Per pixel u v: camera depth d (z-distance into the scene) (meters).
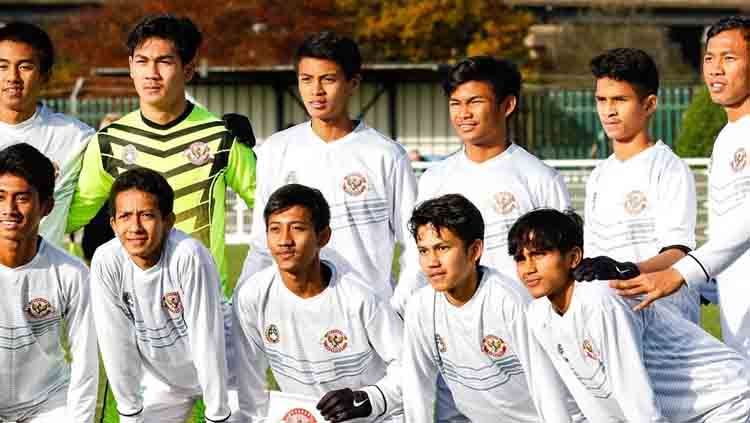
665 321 6.37
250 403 7.11
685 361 6.30
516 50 31.20
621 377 6.04
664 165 7.12
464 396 6.91
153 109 7.61
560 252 6.11
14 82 7.52
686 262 6.24
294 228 6.59
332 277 6.85
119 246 6.83
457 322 6.62
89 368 6.96
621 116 7.20
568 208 7.04
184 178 7.59
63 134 7.77
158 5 31.09
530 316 6.39
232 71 24.62
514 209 7.23
